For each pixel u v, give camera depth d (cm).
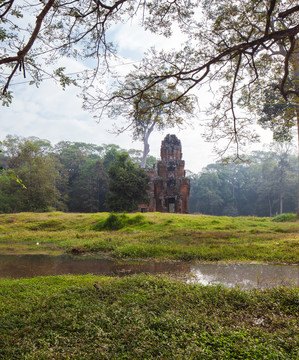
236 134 914
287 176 6225
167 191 4541
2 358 418
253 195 7806
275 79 920
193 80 759
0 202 4841
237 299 688
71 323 536
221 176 8038
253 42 647
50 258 1647
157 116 877
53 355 412
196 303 666
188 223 2753
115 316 556
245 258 1458
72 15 680
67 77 671
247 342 431
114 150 6819
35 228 3108
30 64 637
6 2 578
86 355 415
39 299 693
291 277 1075
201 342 441
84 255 1733
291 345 428
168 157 4791
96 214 3662
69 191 6506
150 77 795
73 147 7575
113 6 656
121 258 1586
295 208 6531
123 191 4284
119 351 435
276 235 2023
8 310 634
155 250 1655
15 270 1321
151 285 814
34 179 4803
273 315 575
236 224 2664
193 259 1489
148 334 471
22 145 5100
